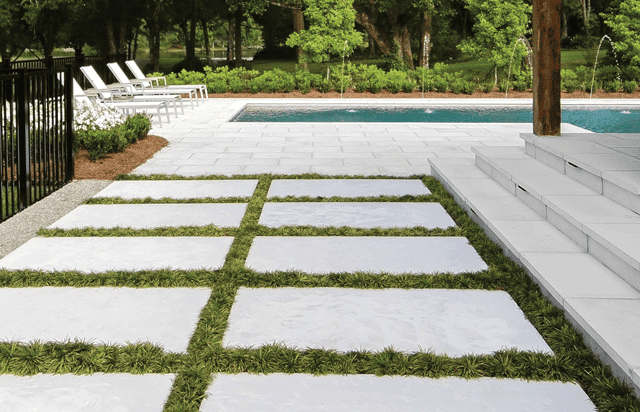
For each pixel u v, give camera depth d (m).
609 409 2.67
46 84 7.03
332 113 17.08
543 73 7.43
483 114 16.83
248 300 3.91
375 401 2.76
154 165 8.79
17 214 6.18
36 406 2.72
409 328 3.49
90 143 8.77
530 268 4.13
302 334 3.41
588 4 46.97
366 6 29.94
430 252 4.87
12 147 6.01
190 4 38.75
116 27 34.72
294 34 22.00
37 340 3.32
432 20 41.09
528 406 2.72
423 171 8.30
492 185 6.60
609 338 3.01
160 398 2.79
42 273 4.32
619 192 4.89
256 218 5.91
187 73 21.91
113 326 3.52
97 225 5.70
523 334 3.41
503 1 22.05
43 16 34.31
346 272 4.38
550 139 6.94
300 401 2.76
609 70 22.58
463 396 2.80
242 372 3.03
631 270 3.71
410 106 18.03
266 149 10.19
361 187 7.31
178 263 4.61
